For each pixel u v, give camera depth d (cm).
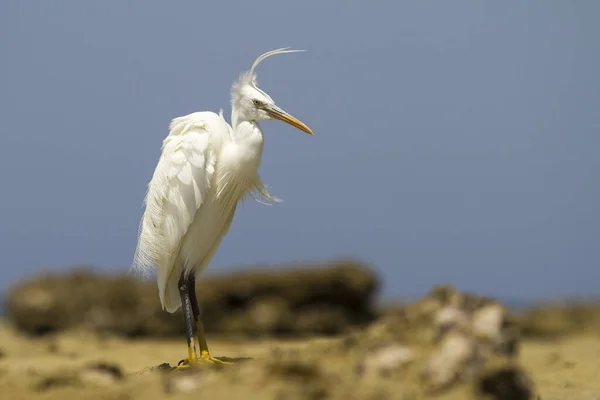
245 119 1232
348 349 816
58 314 2672
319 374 748
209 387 764
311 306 2688
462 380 697
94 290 2727
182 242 1176
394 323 818
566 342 2317
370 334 821
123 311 2641
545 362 1502
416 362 732
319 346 840
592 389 1159
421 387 702
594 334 2547
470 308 789
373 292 2806
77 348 2023
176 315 2628
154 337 2600
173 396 767
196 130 1174
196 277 1213
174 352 1922
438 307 805
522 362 1519
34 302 2692
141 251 1180
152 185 1183
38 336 2639
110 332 2589
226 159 1173
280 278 2711
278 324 2580
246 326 2567
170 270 1188
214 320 2605
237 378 766
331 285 2698
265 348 2055
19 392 892
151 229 1174
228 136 1196
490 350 726
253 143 1184
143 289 2733
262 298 2670
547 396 1097
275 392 711
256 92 1234
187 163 1154
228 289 2655
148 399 778
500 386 689
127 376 995
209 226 1181
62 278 2864
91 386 900
